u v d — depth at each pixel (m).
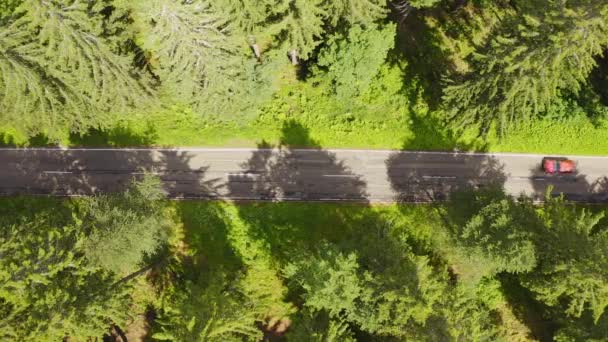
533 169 39.03
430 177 38.47
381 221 34.78
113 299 26.94
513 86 28.39
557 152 39.03
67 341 32.62
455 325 26.61
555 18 25.48
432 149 38.66
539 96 31.30
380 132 38.31
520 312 36.66
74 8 26.23
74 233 27.42
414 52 39.91
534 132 39.03
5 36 26.36
